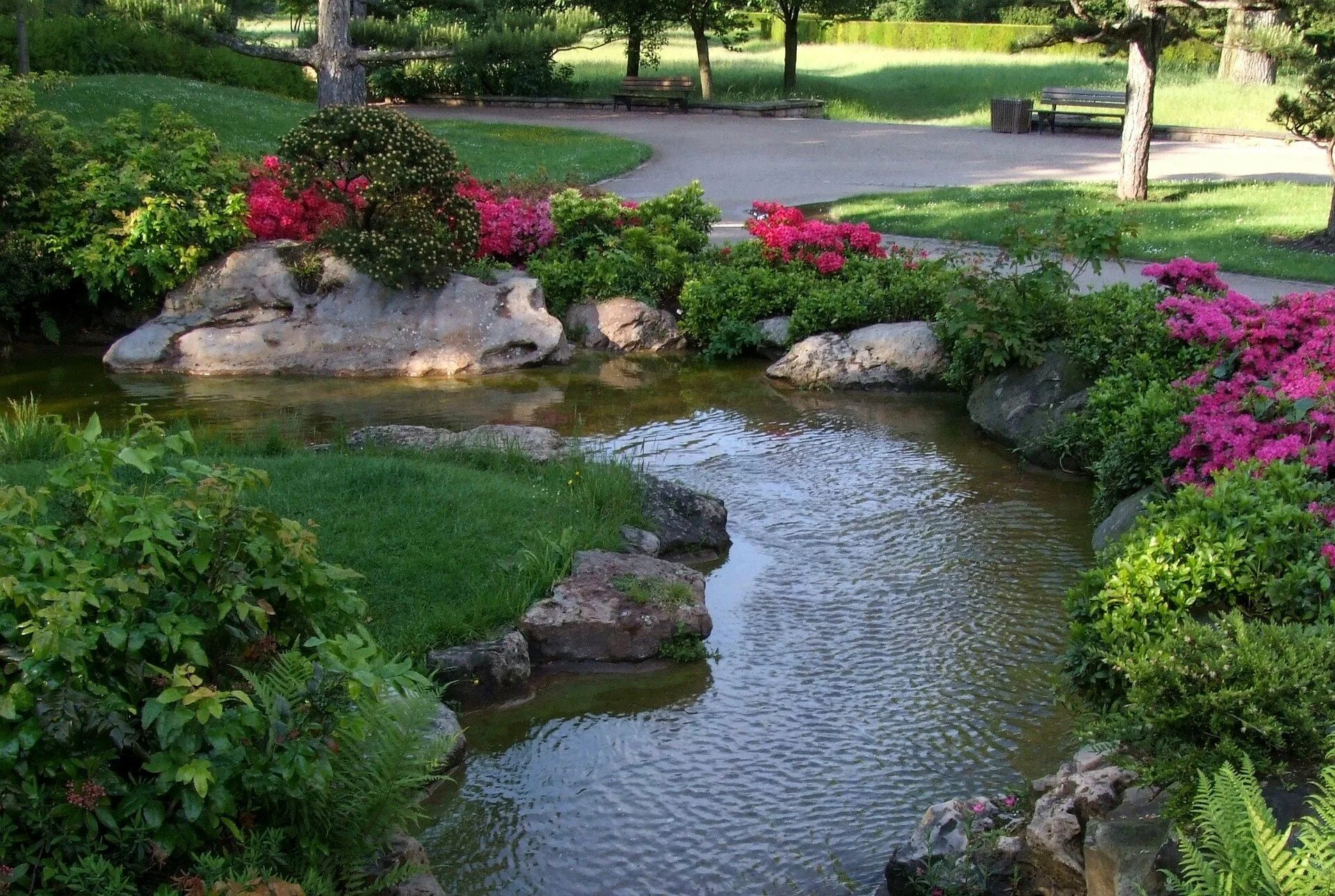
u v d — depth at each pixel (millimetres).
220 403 12195
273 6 39031
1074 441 10336
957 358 12195
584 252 15938
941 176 25219
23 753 3855
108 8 22625
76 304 14742
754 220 16375
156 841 4059
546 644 7125
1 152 14375
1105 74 41781
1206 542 6277
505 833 5605
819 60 49594
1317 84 17953
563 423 11711
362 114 13414
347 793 4641
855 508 9609
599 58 49906
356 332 13617
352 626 6566
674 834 5598
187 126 15500
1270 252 17328
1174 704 4723
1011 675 6977
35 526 4344
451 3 32781
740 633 7582
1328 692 4566
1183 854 4062
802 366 13141
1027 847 4965
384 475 8562
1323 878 3516
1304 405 8336
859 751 6246
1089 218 12156
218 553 4520
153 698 4098
